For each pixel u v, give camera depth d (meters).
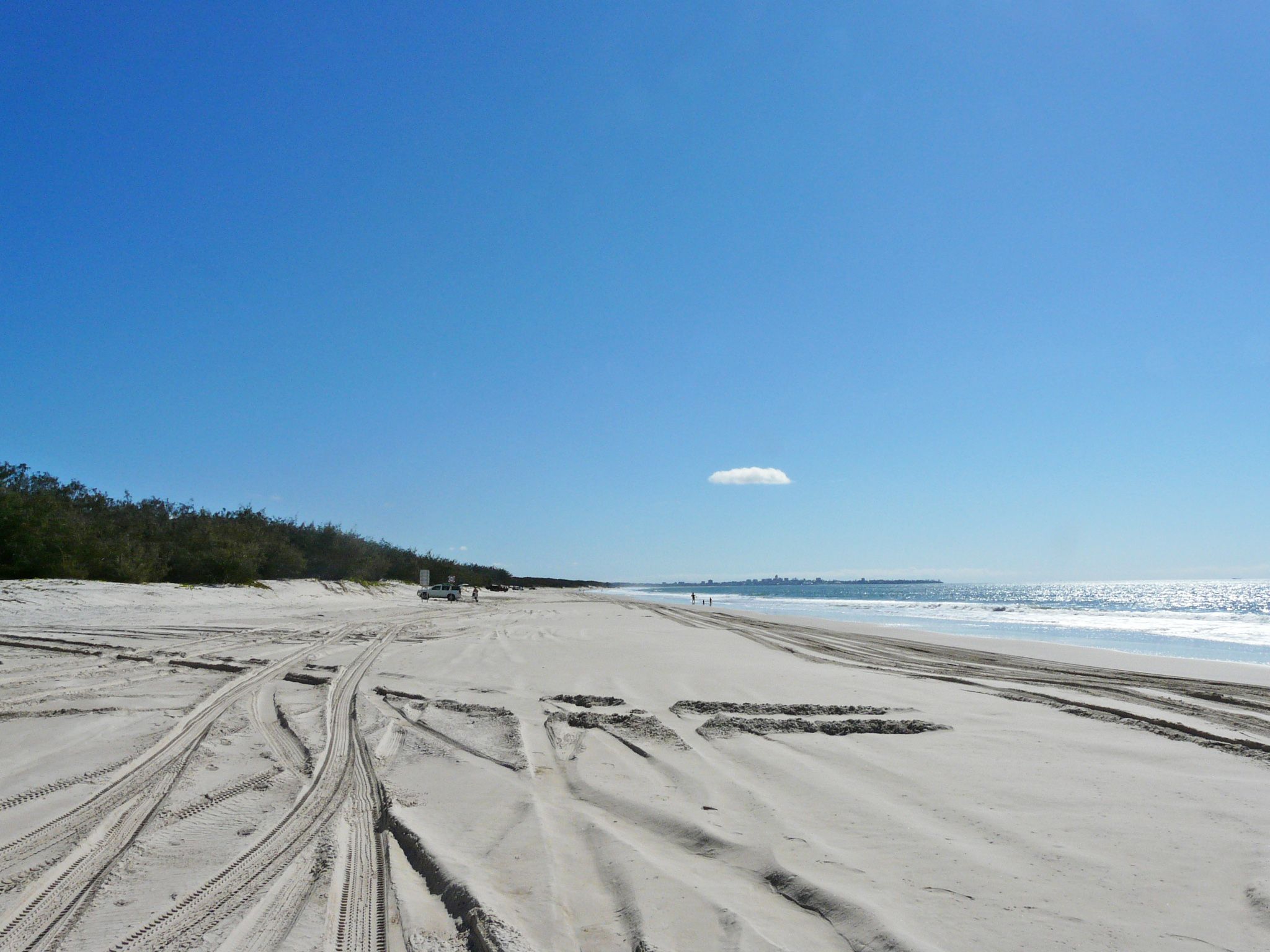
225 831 4.95
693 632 23.34
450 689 10.59
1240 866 4.14
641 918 3.54
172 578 36.81
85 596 26.56
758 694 10.19
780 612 50.62
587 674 12.11
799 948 3.25
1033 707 9.39
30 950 3.37
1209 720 8.62
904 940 3.23
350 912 3.78
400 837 4.82
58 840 4.75
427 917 3.68
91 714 8.45
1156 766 6.42
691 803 5.38
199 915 3.72
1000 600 91.50
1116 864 4.17
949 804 5.29
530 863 4.28
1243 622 38.66
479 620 27.47
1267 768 6.36
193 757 6.77
